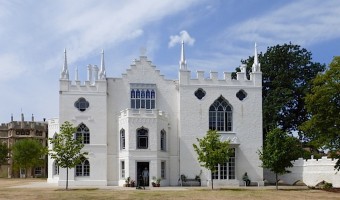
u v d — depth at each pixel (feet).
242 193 148.87
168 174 206.08
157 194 141.90
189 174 207.10
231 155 212.02
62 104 204.03
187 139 209.15
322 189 171.53
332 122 162.30
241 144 213.66
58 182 198.18
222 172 210.18
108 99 208.85
